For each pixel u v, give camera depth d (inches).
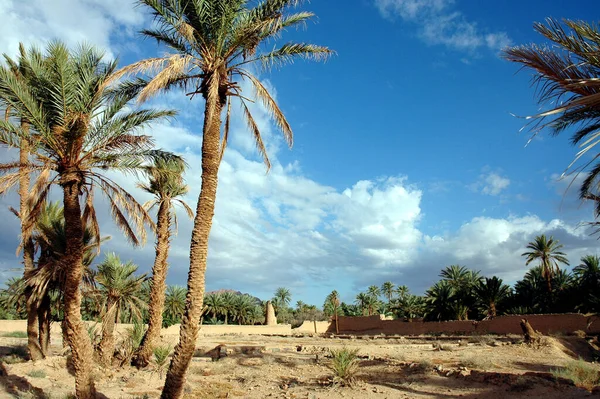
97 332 797.9
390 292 3408.0
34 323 717.3
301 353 960.9
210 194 416.5
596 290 1389.0
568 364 649.0
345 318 2359.7
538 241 1702.8
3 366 658.2
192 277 396.8
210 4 422.9
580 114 373.7
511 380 514.9
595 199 514.3
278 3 436.8
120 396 516.1
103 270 754.2
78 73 451.2
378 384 573.6
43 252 709.9
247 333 2096.5
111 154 450.9
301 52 458.6
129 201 458.6
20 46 580.1
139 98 371.6
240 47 440.8
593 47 237.6
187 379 633.6
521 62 255.3
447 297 1920.5
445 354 853.8
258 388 575.2
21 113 418.3
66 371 657.6
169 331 1733.5
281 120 445.7
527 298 1733.5
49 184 428.1
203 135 427.8
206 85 429.1
